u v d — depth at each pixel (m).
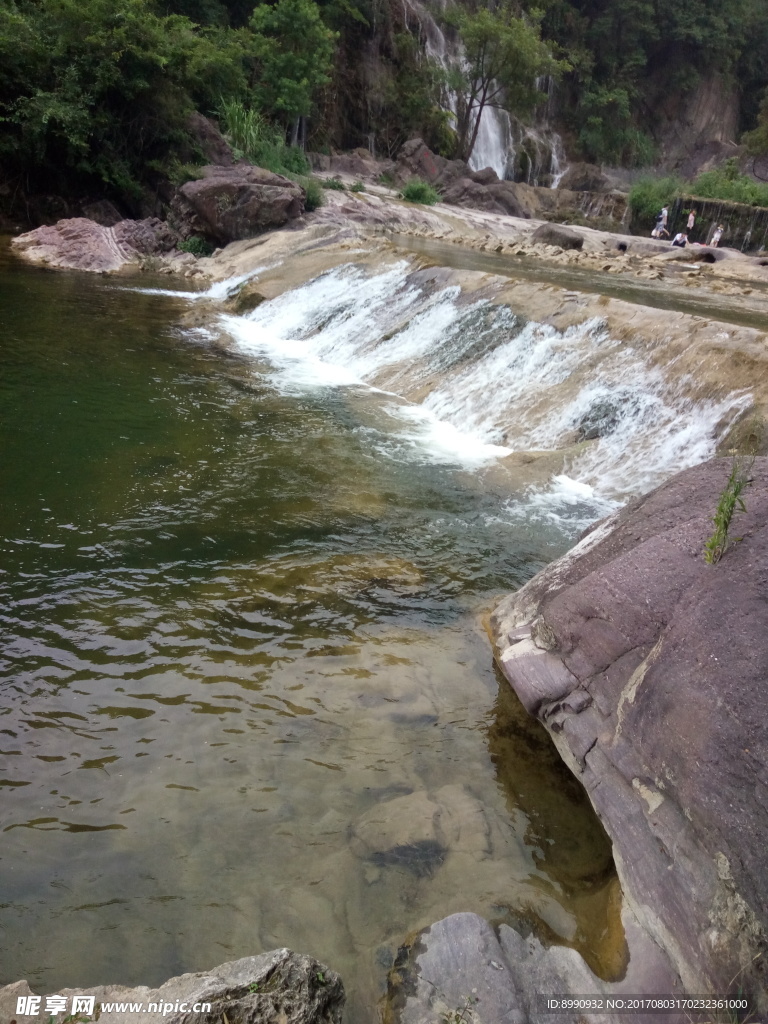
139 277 17.73
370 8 36.09
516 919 3.09
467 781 3.84
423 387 10.45
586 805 3.75
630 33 48.00
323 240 18.84
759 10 52.91
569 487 7.69
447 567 5.95
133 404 8.94
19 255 18.02
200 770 3.75
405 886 3.23
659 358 8.79
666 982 2.72
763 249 32.66
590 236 28.23
